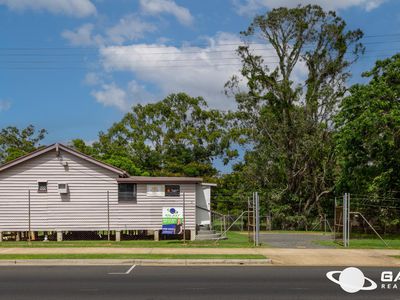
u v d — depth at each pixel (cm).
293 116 4294
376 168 3238
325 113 4269
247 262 1875
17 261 1862
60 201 2698
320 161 4338
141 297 1219
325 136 4206
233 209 4703
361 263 1892
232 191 5022
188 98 5609
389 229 3344
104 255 1977
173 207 2619
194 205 2725
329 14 4228
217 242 2478
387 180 3161
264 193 4309
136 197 2728
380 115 3055
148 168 5462
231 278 1519
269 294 1263
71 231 2759
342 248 2312
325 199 4309
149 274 1598
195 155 5575
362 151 3238
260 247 2292
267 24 4294
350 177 3356
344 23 4228
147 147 5400
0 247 2278
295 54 4356
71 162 2719
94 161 2714
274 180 4450
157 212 2722
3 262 1856
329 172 4231
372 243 2522
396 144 3112
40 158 2706
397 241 2627
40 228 2675
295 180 4369
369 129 3056
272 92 4406
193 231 2706
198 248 2236
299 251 2180
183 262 1867
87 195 2714
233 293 1274
